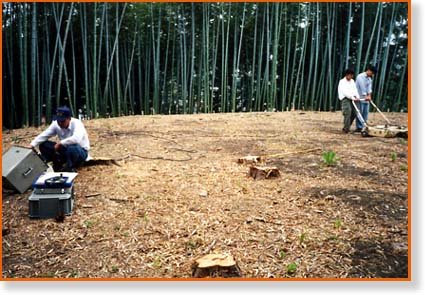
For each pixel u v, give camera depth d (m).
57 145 5.33
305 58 17.36
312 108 16.16
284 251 3.36
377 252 3.29
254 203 4.43
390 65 17.22
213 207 4.32
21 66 12.38
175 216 4.09
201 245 3.49
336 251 3.33
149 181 5.25
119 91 14.98
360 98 9.07
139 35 15.87
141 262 3.25
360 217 4.00
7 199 4.69
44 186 4.12
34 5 12.27
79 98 15.90
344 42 16.91
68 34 14.84
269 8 16.64
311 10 16.61
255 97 17.72
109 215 4.14
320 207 4.29
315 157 6.55
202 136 8.84
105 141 8.15
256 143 7.90
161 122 11.48
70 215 4.14
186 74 16.16
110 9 15.19
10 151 5.06
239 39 17.44
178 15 16.16
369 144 7.58
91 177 5.40
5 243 3.60
